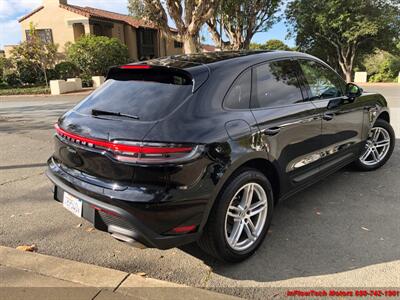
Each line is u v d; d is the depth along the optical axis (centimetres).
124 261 309
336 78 442
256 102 319
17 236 351
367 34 2309
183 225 259
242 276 286
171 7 1445
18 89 2333
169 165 247
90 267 294
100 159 267
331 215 382
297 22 2502
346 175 498
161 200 247
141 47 3459
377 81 2420
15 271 289
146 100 283
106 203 262
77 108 322
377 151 516
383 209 392
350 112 432
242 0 2327
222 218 279
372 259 301
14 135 828
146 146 247
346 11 2305
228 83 300
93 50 2552
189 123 263
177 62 312
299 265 297
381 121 501
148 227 251
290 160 343
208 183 263
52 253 321
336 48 2591
